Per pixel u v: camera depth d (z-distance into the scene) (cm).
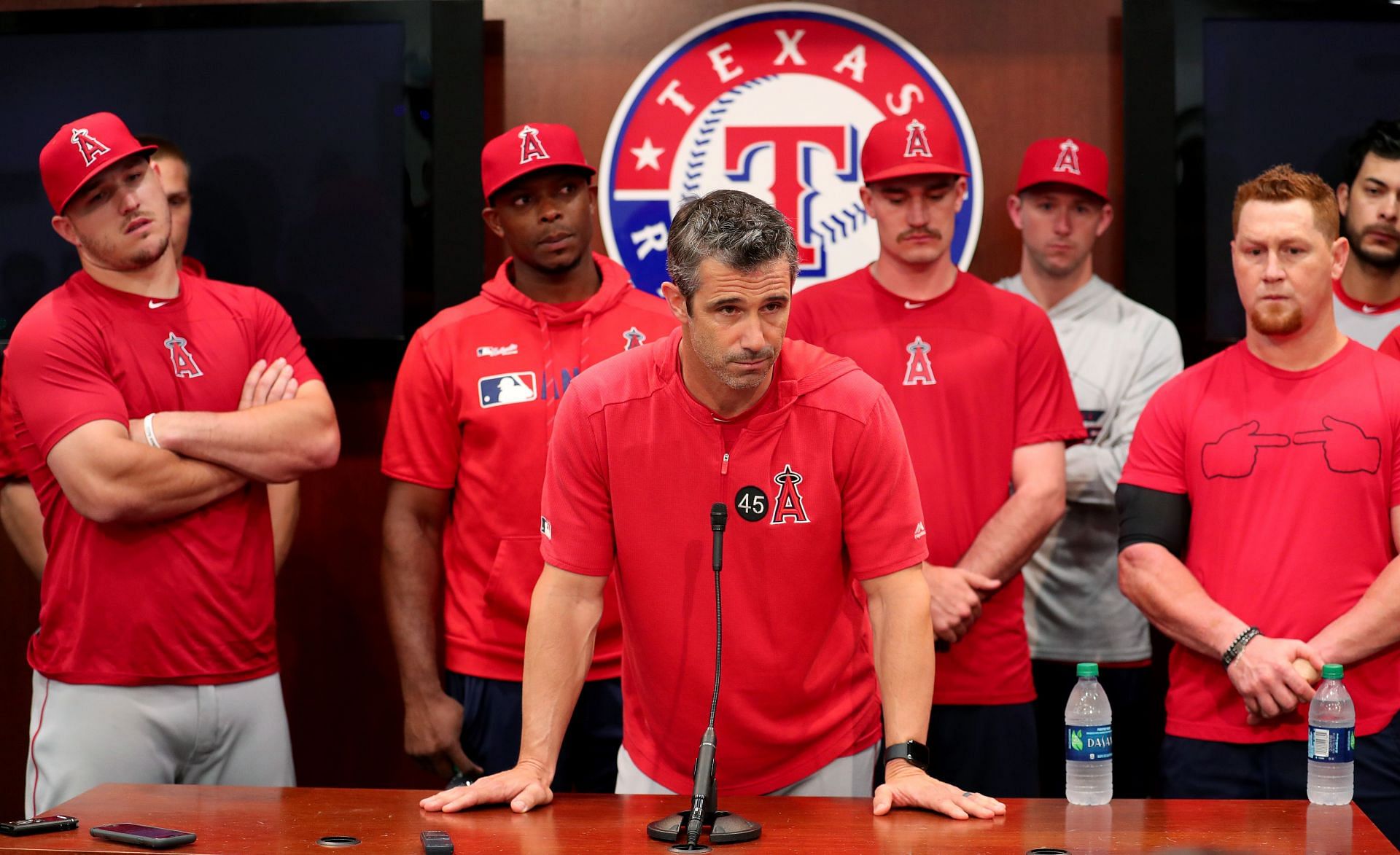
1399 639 263
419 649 320
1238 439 279
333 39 361
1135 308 356
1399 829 267
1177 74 353
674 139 370
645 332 321
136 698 294
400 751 380
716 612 222
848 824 204
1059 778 351
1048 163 351
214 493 295
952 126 359
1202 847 192
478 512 316
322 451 307
